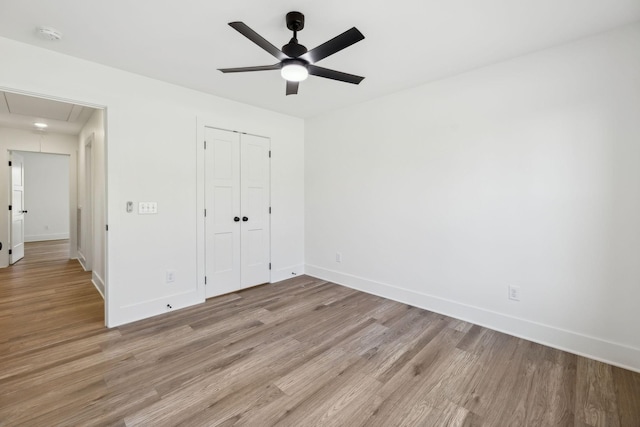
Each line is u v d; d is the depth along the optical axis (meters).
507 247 2.64
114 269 2.76
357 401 1.79
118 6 1.84
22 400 1.76
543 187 2.44
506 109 2.59
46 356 2.24
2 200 4.83
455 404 1.77
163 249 3.08
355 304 3.34
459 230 2.92
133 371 2.06
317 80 3.00
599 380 1.99
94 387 1.89
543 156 2.43
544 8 1.86
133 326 2.77
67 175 7.83
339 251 4.05
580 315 2.30
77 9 1.87
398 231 3.40
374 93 3.38
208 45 2.33
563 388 1.91
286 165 4.26
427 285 3.18
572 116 2.29
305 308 3.23
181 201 3.20
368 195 3.68
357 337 2.58
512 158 2.58
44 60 2.38
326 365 2.16
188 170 3.25
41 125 4.54
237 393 1.85
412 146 3.24
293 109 3.98
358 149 3.76
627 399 1.80
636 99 2.05
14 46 2.26
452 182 2.95
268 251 4.10
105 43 2.30
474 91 2.77
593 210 2.23
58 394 1.82
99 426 1.57
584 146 2.25
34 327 2.73
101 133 3.39
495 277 2.71
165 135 3.06
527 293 2.54
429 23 2.02
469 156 2.82
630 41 2.06
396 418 1.65
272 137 4.07
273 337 2.57
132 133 2.84
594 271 2.24
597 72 2.18
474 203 2.81
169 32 2.14
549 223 2.42
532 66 2.45
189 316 3.00
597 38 2.17
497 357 2.27
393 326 2.79
